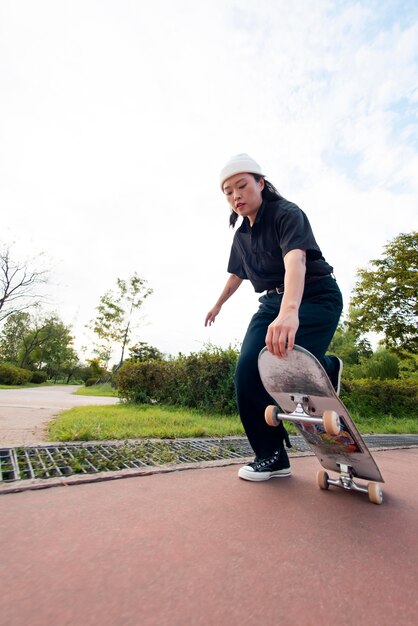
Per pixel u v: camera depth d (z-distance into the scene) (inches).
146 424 129.0
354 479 79.2
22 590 29.9
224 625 27.1
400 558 40.6
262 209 71.2
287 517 51.2
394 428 204.7
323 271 70.4
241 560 37.7
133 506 51.4
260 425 70.9
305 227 65.3
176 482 64.5
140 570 34.4
